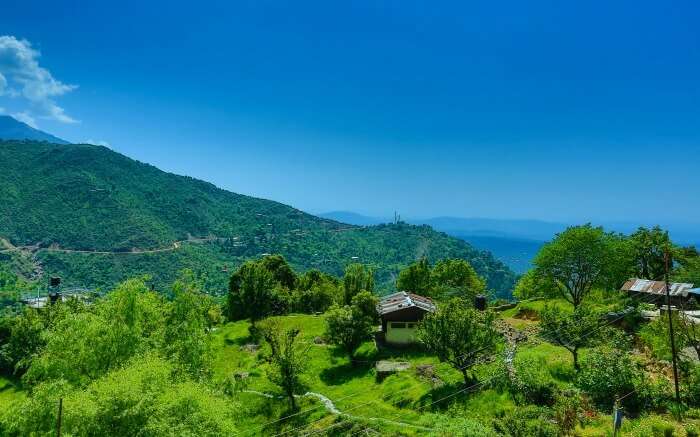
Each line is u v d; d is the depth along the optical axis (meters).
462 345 51.44
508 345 60.00
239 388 51.75
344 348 69.25
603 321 56.06
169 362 41.44
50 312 78.19
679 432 33.56
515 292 100.31
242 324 99.19
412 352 67.38
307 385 60.28
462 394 48.53
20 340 76.88
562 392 43.34
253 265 108.88
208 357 49.12
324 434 47.53
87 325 40.69
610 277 75.94
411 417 46.75
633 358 47.28
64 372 38.72
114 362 40.16
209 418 31.53
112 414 29.00
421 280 105.44
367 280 102.06
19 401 35.28
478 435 37.59
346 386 60.34
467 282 102.94
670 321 39.28
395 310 70.50
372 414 49.25
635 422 36.50
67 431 28.88
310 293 112.19
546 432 36.09
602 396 41.06
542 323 56.00
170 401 30.86
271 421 54.56
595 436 34.94
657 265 82.75
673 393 39.69
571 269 76.19
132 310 44.06
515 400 44.62
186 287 50.81
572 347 55.25
